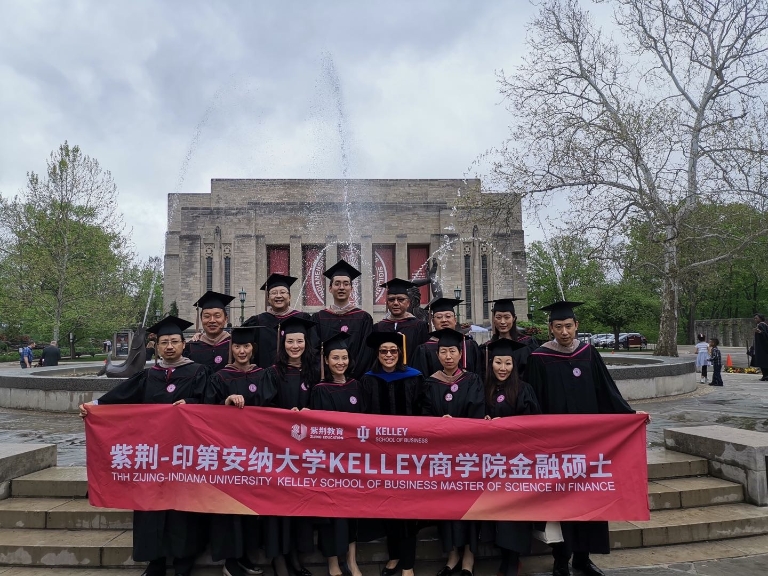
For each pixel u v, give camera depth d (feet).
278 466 15.35
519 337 21.85
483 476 15.39
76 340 126.62
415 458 15.42
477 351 20.02
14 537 16.67
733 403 38.47
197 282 130.31
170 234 142.61
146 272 178.91
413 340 20.98
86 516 17.28
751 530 17.76
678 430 22.38
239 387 16.30
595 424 15.70
